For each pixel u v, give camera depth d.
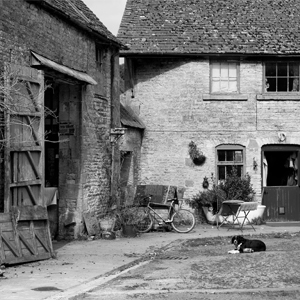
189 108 22.58
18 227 12.66
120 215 18.06
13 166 12.89
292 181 23.28
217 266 11.98
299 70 22.81
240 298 9.16
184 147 22.61
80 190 17.03
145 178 22.70
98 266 12.45
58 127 17.28
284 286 10.09
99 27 18.44
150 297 9.25
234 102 22.62
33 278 11.03
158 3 24.27
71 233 17.08
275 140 22.64
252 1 24.72
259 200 22.59
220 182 22.59
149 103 22.77
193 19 23.55
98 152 18.14
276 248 15.16
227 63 22.72
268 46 22.36
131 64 22.69
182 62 22.61
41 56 14.20
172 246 15.89
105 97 18.73
